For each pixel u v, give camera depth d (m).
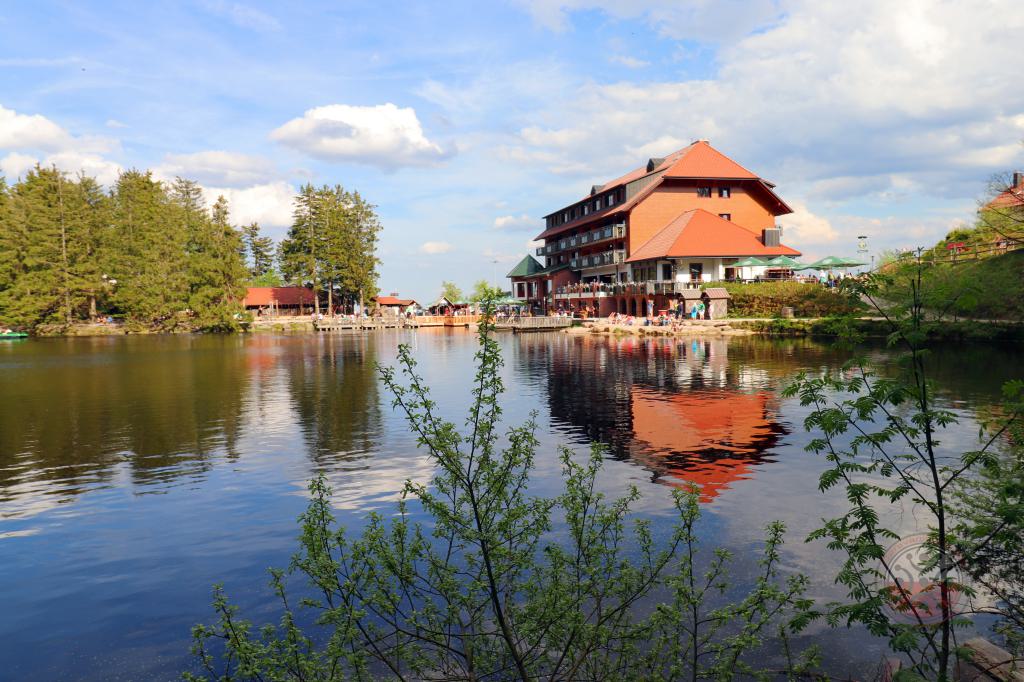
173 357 44.50
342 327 87.94
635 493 6.03
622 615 5.45
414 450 15.35
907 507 9.75
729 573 7.73
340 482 12.65
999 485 4.82
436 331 79.19
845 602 6.89
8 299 75.50
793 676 5.36
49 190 81.44
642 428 17.02
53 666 6.32
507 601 5.24
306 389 26.69
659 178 66.00
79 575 8.48
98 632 6.97
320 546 5.01
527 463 5.27
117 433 17.94
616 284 69.62
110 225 87.44
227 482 12.84
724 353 36.88
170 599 7.72
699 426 17.14
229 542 9.55
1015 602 5.40
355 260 99.62
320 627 6.80
